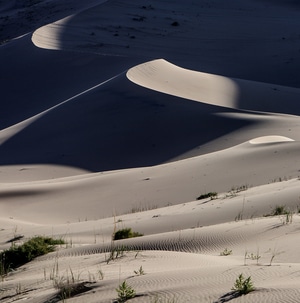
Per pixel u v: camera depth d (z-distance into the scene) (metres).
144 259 20.81
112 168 83.69
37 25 174.38
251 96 109.62
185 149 85.38
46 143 93.00
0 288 19.28
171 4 187.88
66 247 28.02
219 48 154.25
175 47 152.62
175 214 39.28
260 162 61.06
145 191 58.50
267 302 12.72
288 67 139.75
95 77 126.75
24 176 80.06
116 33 158.50
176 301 13.61
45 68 134.12
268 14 188.12
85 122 96.94
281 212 33.72
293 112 105.50
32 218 53.94
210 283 14.94
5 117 120.06
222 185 56.47
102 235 35.56
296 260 19.36
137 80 108.00
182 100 99.00
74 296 15.82
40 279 19.41
